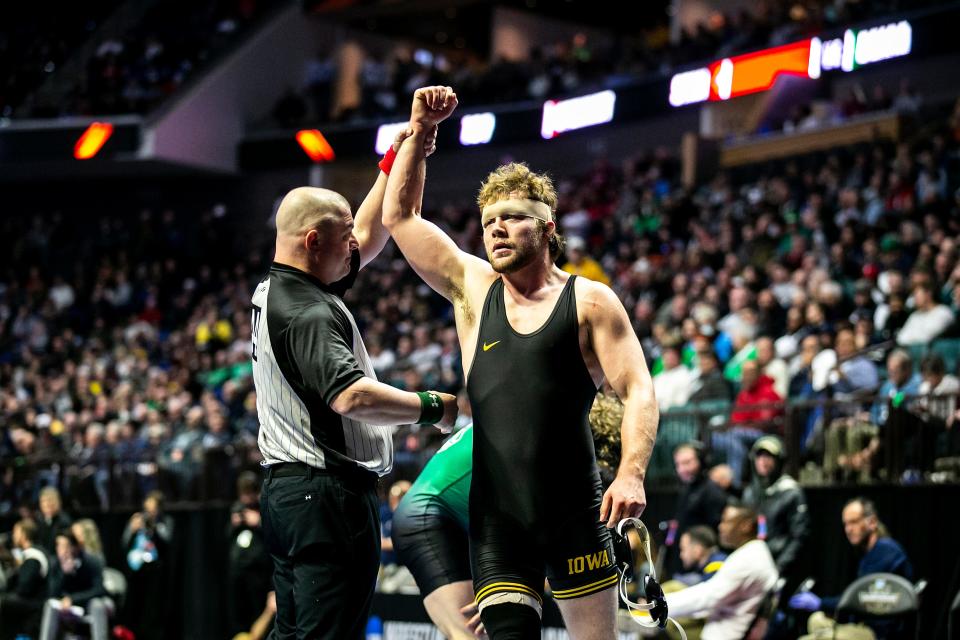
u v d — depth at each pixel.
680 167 19.02
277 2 25.25
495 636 3.21
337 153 22.89
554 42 26.00
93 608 8.14
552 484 3.26
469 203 23.05
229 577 10.88
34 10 26.77
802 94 18.95
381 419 3.25
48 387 17.39
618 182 19.05
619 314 3.30
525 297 3.37
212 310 19.20
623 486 3.11
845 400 8.17
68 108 24.28
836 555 7.89
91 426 13.22
